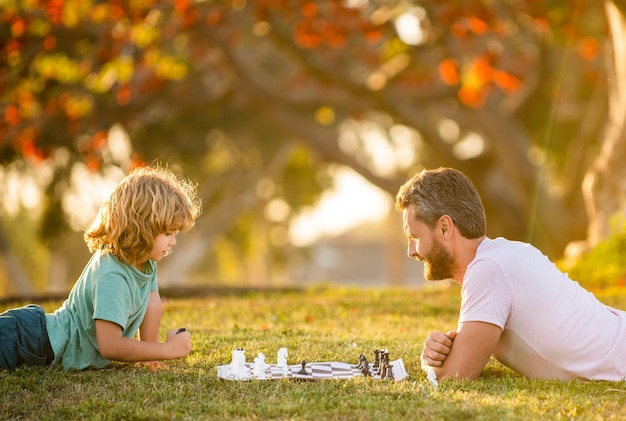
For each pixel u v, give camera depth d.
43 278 50.91
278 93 21.20
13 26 17.06
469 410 3.96
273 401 4.15
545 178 19.88
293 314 8.33
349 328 7.28
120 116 20.66
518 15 16.97
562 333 4.64
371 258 83.62
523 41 18.17
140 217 4.76
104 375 4.80
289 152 33.41
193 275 57.91
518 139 20.23
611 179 12.89
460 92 18.94
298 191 39.25
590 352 4.64
